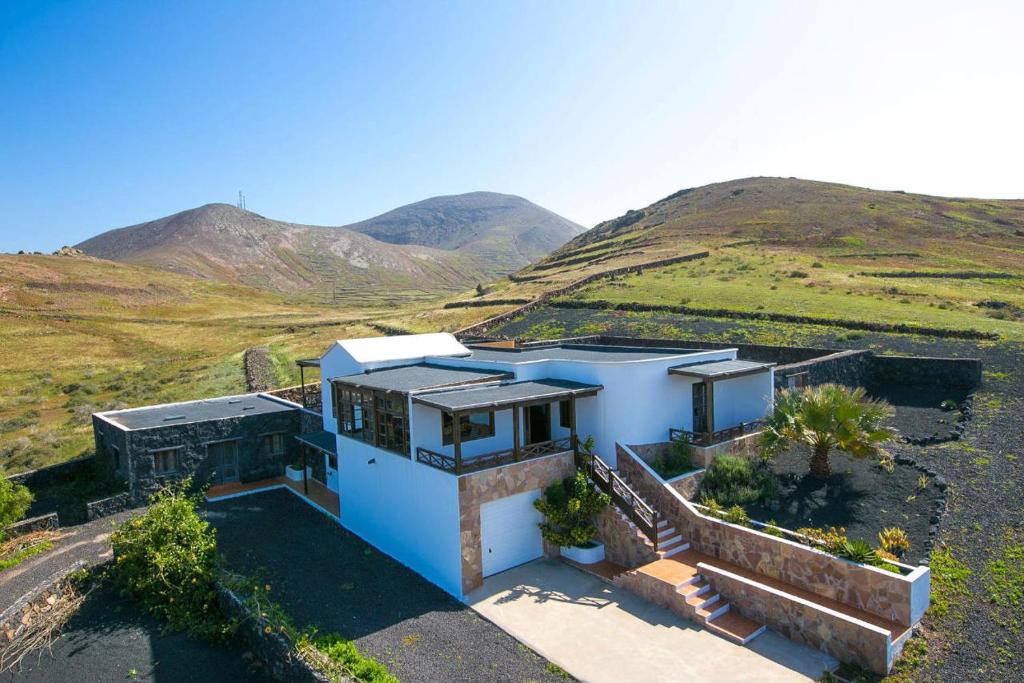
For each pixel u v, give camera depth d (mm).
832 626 12602
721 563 16281
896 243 72938
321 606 15633
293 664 12609
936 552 14508
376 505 20172
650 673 12461
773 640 13430
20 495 20266
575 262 87375
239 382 45844
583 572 17609
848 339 33219
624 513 17750
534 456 18438
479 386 20047
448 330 51594
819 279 52344
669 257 69000
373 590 16766
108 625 15250
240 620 14727
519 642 13883
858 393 18531
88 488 25172
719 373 20156
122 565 16656
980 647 11844
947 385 25656
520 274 93312
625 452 19609
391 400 19078
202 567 16266
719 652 13086
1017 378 24828
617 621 14664
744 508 17797
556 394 18734
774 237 81125
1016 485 17000
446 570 16891
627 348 28109
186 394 43531
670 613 14914
